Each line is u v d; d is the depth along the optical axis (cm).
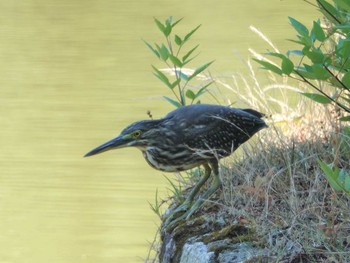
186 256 750
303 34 728
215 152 818
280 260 679
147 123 838
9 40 2202
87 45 2141
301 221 714
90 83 1838
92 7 2452
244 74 1466
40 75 1936
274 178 789
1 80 1894
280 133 871
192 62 1800
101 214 1330
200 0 2456
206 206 819
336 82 733
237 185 830
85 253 1270
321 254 680
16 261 1272
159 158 843
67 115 1680
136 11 2389
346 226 703
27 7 2488
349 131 760
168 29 941
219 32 2055
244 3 2345
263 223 725
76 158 1501
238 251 713
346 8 687
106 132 1595
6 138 1600
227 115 846
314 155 793
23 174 1457
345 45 712
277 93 1140
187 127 838
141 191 1374
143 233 1290
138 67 1923
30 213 1359
